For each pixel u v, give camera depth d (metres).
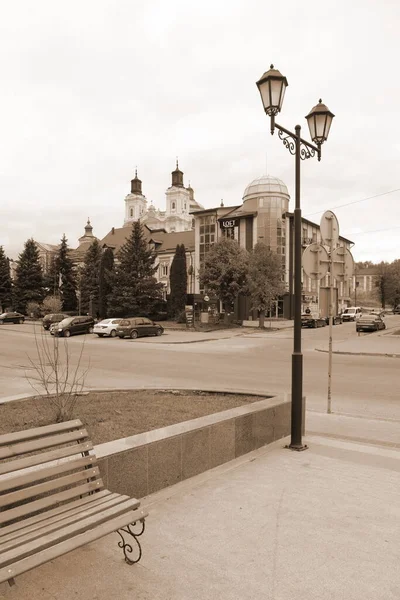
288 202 56.81
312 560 3.38
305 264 8.48
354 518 4.09
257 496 4.55
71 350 23.66
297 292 6.31
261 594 2.96
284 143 6.34
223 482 4.93
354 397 10.88
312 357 20.17
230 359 19.33
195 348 25.05
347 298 81.88
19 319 50.97
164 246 73.00
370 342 26.95
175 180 107.19
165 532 3.77
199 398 7.73
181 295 49.25
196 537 3.69
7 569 2.50
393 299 88.06
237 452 5.80
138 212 114.69
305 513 4.18
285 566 3.29
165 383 12.89
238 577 3.15
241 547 3.54
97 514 3.13
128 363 17.92
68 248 64.25
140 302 48.22
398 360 18.94
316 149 7.18
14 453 3.11
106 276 51.44
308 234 62.09
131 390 8.45
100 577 3.12
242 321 46.16
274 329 40.50
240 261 40.16
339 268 9.04
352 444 6.51
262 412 6.28
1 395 10.87
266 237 55.16
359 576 3.18
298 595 2.96
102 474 4.06
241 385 12.54
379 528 3.90
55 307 54.09
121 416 6.29
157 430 4.98
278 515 4.12
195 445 5.11
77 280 63.50
